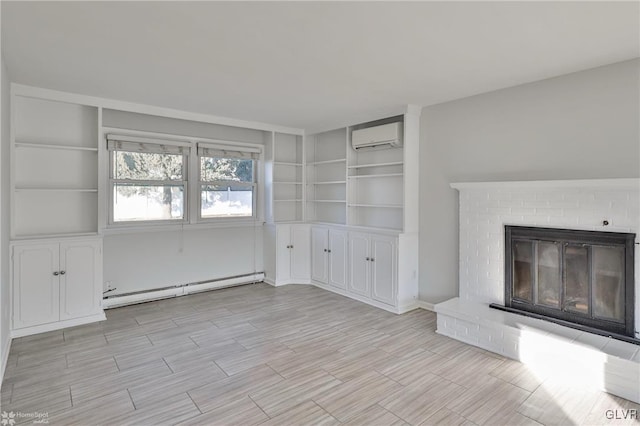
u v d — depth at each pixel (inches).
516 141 133.9
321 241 206.4
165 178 186.1
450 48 98.7
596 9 77.7
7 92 119.7
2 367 103.3
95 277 149.0
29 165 144.5
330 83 128.9
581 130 117.9
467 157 149.3
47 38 92.7
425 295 167.6
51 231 150.0
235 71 116.6
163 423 83.4
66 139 152.5
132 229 172.9
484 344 124.5
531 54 103.1
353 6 76.5
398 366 111.9
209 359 116.3
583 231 115.5
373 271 173.8
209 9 77.9
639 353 98.1
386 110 169.0
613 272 110.2
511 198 132.6
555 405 91.3
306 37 91.9
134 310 165.3
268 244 217.2
